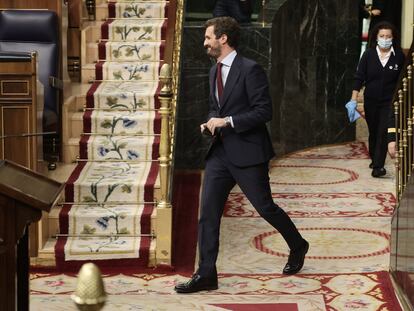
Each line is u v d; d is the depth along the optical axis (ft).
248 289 28.94
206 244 28.53
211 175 28.45
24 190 16.85
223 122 27.71
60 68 38.24
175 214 37.93
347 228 36.27
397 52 43.45
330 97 52.01
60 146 36.50
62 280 30.22
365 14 58.13
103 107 38.68
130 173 34.99
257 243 34.24
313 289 28.89
